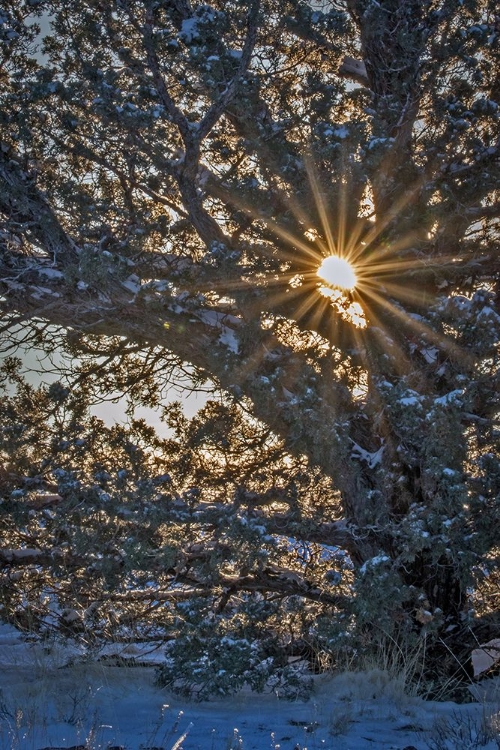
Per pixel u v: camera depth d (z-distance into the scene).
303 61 8.89
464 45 8.54
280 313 8.51
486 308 7.80
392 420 7.99
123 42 8.76
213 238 8.73
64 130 8.57
